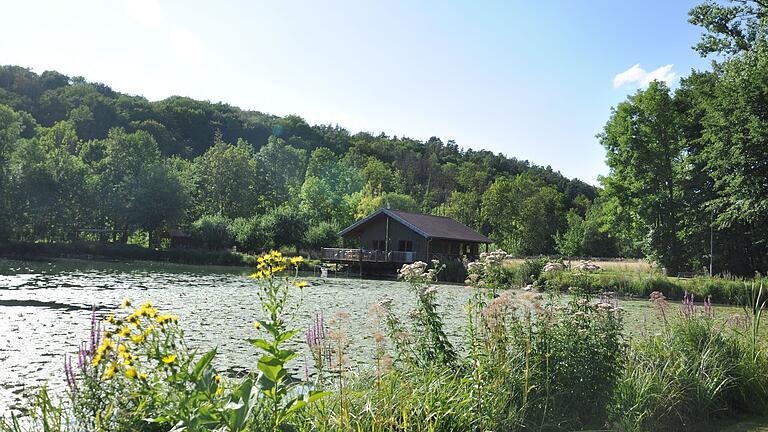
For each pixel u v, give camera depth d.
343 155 131.62
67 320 15.11
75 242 53.16
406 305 20.36
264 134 144.12
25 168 54.19
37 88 122.94
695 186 39.03
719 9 25.12
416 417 4.53
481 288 6.24
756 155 28.14
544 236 80.12
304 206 68.38
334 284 33.12
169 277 33.75
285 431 3.79
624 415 5.58
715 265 38.03
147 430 3.91
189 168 86.94
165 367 3.53
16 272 32.53
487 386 4.97
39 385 8.45
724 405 6.75
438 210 83.12
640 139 41.28
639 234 43.00
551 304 5.88
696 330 7.72
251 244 55.56
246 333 13.31
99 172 67.94
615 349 5.58
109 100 123.69
